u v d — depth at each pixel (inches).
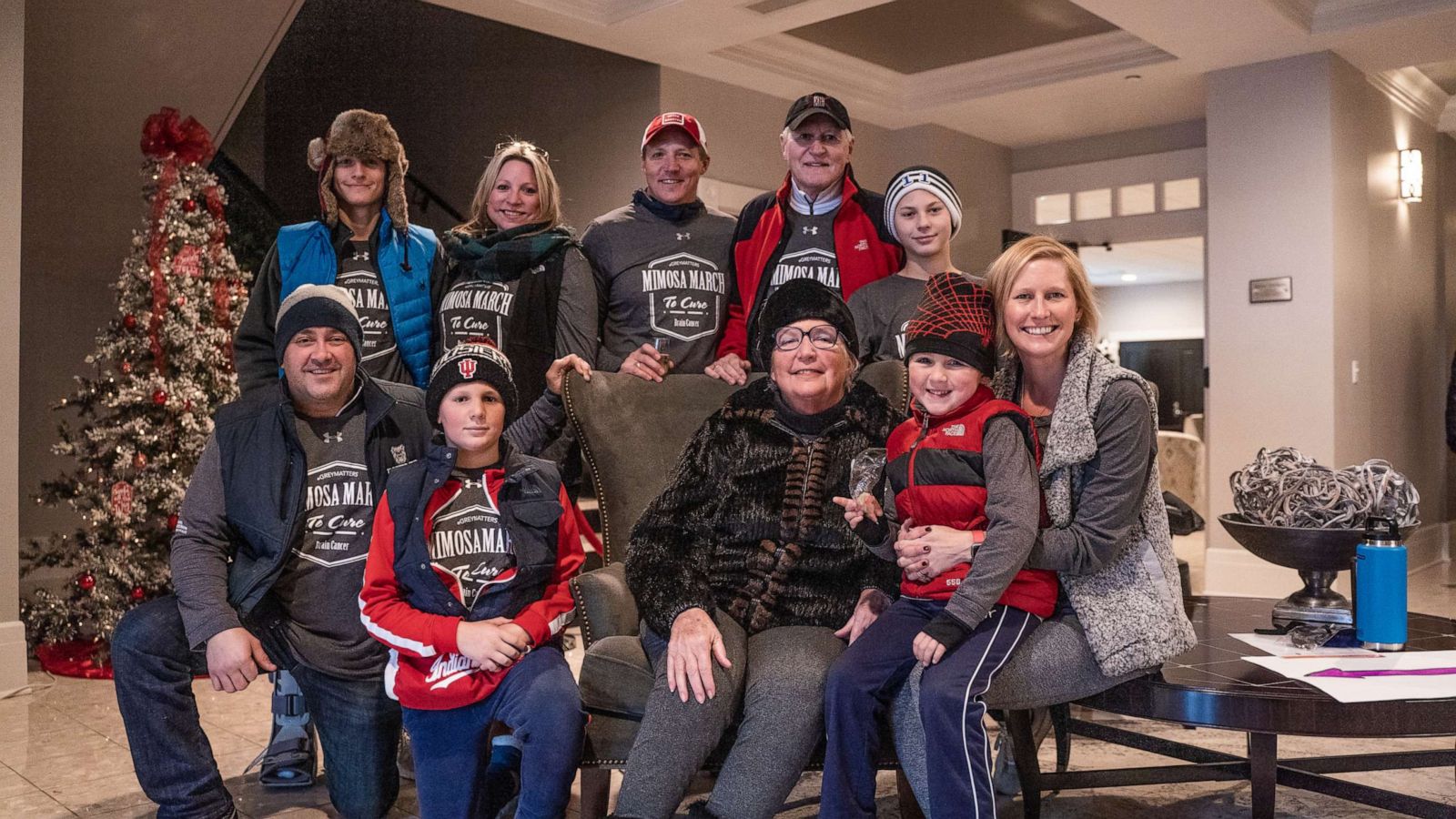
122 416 158.9
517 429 100.3
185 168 166.2
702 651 73.9
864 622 79.0
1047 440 76.7
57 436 203.6
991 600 71.1
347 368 88.0
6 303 143.1
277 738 104.2
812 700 73.3
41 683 147.4
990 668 71.7
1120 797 97.5
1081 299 78.7
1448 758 82.7
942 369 75.9
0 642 141.4
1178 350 574.9
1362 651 83.3
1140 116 276.5
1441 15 199.0
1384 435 247.3
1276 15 199.5
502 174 113.2
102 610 154.6
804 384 81.3
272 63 293.4
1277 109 227.0
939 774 69.6
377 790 87.9
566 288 111.1
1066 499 75.7
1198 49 219.9
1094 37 234.8
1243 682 74.1
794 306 81.9
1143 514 77.3
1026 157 309.3
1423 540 266.1
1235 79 232.5
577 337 110.6
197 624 82.0
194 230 163.8
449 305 110.7
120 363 161.8
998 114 273.6
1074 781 84.8
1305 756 111.2
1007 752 97.5
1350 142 228.8
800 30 231.8
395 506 79.0
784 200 116.3
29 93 187.0
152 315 159.6
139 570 155.3
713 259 118.1
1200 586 236.5
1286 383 227.6
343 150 105.3
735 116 250.1
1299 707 70.1
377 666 86.4
